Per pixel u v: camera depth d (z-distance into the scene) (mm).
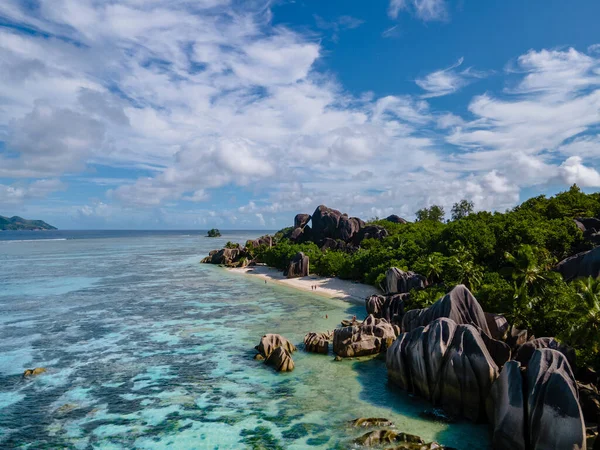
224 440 24469
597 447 20484
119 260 134625
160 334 46219
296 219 152000
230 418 27109
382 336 38500
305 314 55812
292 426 25906
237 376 34062
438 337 27844
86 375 34406
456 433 24234
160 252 174125
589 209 75562
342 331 39031
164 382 32969
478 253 57938
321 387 31531
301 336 45156
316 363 36531
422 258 61406
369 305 50844
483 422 25188
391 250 74750
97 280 87875
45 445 24047
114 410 28375
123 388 31906
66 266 114375
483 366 25031
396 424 25438
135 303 63469
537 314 34719
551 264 51719
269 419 26875
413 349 28953
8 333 46406
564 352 28016
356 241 113875
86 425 26344
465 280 47656
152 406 28922
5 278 89625
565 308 33406
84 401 29703
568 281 44312
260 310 58438
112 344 42594
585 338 27156
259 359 37969
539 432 19766
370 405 28250
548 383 20297
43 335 45719
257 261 118438
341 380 32719
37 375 34312
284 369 34781
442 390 26891
